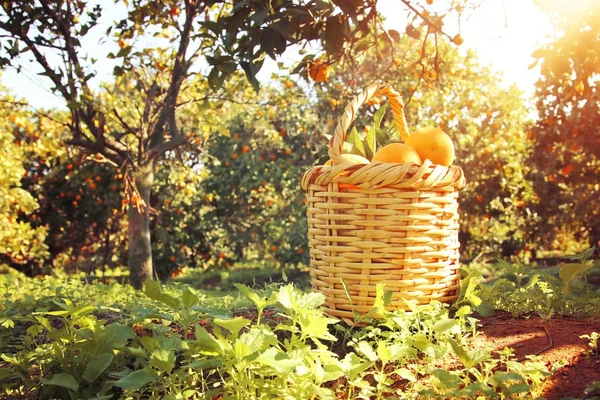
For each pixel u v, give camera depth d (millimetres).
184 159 8430
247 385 1419
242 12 2457
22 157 8688
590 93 4383
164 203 9633
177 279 8812
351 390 1430
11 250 8133
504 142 7867
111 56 4734
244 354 1334
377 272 1772
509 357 1570
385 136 2211
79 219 10867
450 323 1480
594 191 7766
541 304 2041
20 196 7977
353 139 2113
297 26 2721
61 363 1734
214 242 9867
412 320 1720
